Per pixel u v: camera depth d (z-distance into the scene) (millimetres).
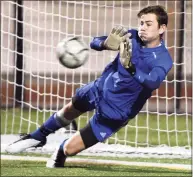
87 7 41125
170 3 38969
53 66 40656
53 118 18328
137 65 16000
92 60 39688
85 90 17516
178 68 37344
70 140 18047
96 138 17375
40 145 18703
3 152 21859
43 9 41062
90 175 17562
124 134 27656
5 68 39438
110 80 16750
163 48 16078
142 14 16047
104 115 16984
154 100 38562
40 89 40188
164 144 24859
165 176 17688
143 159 21109
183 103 37812
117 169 18703
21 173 17750
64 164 19250
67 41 15781
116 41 14766
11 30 39719
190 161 20797
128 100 16719
